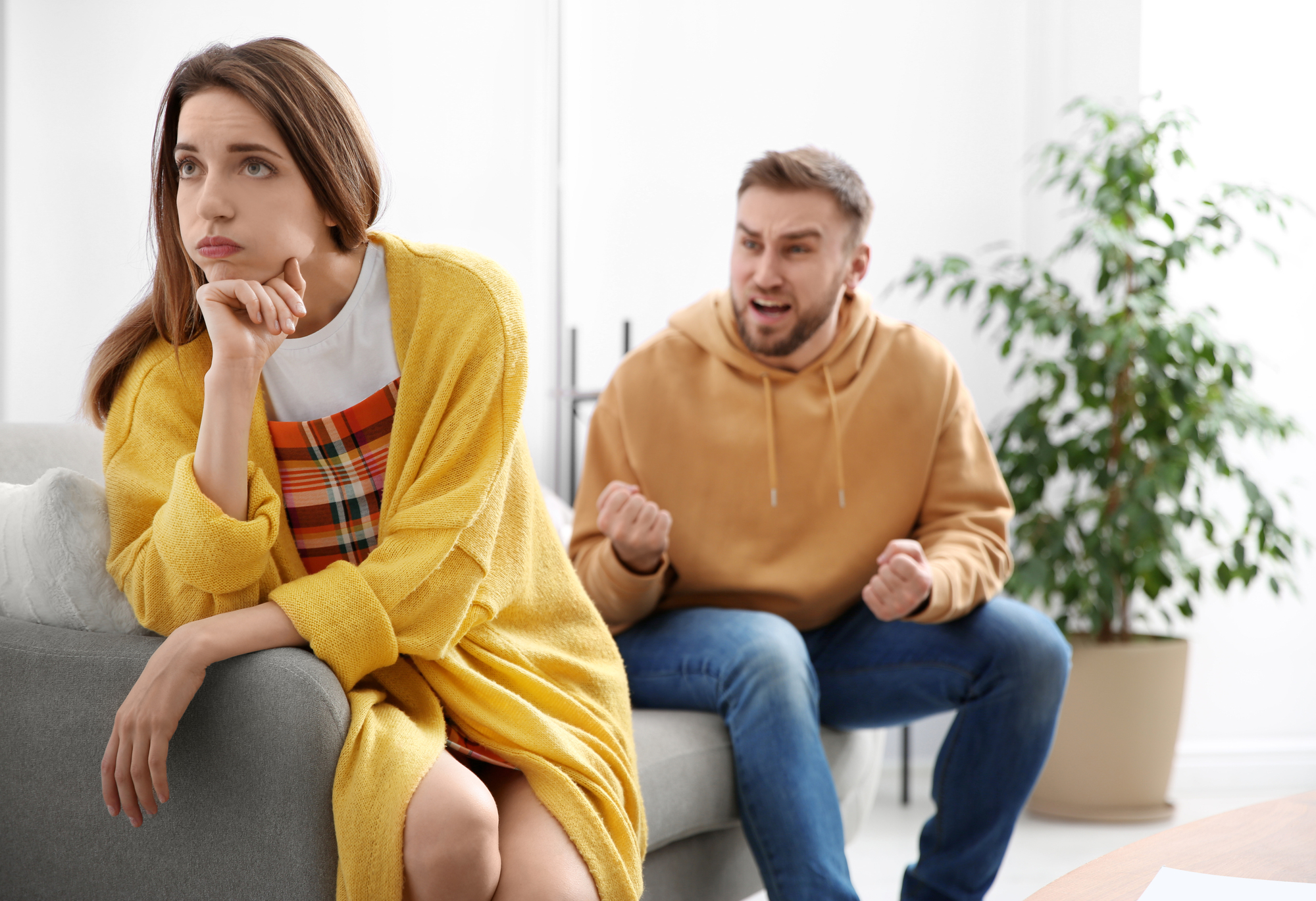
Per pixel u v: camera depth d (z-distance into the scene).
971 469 1.59
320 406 1.08
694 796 1.27
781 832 1.25
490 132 2.48
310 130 0.97
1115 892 0.82
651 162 2.58
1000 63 2.63
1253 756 2.62
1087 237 2.42
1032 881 1.95
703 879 1.33
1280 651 2.66
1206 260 2.64
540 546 1.19
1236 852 0.91
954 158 2.64
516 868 0.95
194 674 0.91
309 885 0.90
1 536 1.08
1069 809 2.30
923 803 2.46
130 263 2.30
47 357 2.27
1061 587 2.28
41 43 2.26
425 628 0.99
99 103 2.29
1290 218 2.63
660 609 1.61
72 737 1.00
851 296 1.67
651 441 1.59
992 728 1.42
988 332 2.66
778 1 2.59
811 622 1.56
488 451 1.04
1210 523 2.27
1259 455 2.66
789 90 2.60
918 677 1.45
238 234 0.96
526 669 1.10
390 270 1.06
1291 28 2.62
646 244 2.59
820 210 1.52
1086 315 2.27
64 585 1.05
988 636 1.42
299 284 0.99
